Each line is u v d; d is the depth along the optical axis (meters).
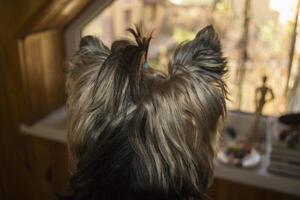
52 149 1.38
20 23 1.17
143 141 0.59
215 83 0.61
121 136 0.59
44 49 1.32
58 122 1.37
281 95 1.17
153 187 0.60
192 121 0.60
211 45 0.61
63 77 1.44
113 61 0.58
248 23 1.11
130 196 0.60
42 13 1.12
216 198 1.18
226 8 1.12
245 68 1.17
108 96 0.58
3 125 1.44
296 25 1.04
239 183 1.12
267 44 1.12
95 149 0.61
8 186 1.60
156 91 0.58
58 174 1.43
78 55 0.64
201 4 1.17
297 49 1.07
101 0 1.28
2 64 1.29
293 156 1.04
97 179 0.61
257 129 1.22
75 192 0.64
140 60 0.58
